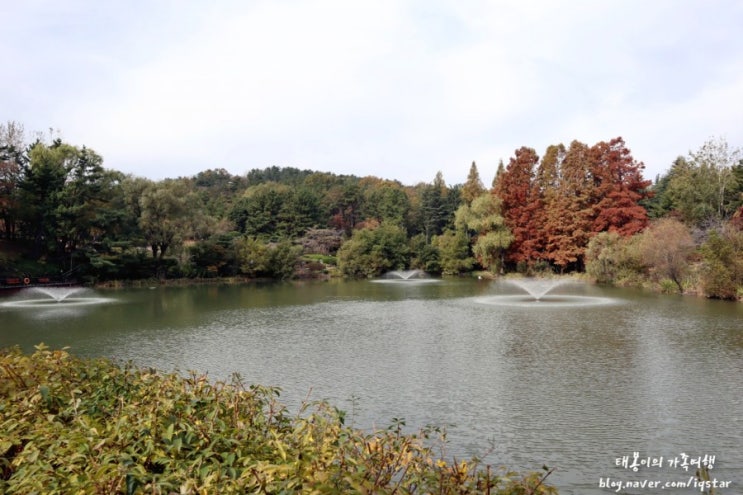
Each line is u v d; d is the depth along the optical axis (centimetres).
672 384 1259
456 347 1736
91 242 5000
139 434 437
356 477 321
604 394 1189
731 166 5238
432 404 1131
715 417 1036
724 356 1545
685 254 3612
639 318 2348
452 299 3384
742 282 3164
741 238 3416
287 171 17850
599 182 5862
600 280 4788
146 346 1781
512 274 5994
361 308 2917
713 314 2456
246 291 4209
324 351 1686
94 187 4741
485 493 370
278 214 8556
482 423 1015
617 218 5469
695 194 5103
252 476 366
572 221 5672
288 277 5953
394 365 1484
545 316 2462
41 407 541
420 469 414
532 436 948
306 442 442
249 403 570
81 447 396
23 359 623
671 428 981
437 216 9056
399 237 7025
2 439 442
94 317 2548
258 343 1831
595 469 815
